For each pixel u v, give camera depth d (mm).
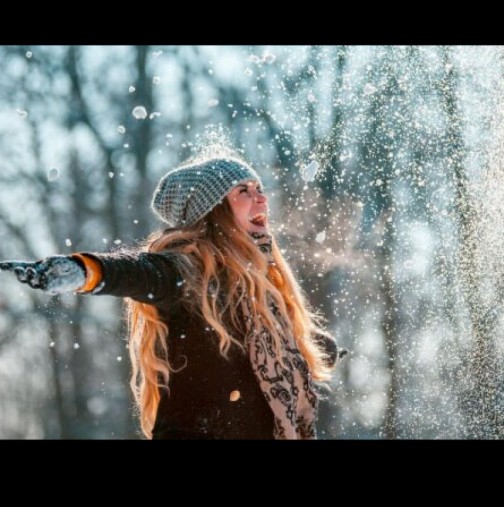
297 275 14539
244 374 4801
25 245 27828
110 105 27859
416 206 11289
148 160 27453
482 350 8617
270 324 4867
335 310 14445
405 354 13656
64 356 27188
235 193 5145
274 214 14758
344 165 13812
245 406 4781
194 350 4766
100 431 26875
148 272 4562
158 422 4840
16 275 4180
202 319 4777
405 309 13516
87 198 28016
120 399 26859
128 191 27703
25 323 27469
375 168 12992
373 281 13883
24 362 27609
